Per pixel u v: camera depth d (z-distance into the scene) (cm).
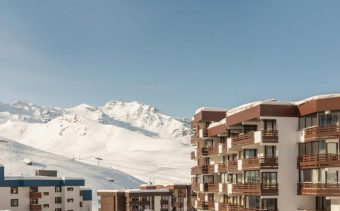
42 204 15300
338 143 5959
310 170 6269
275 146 6544
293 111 6538
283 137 6494
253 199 6838
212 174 9138
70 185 15950
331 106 5962
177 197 17812
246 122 7038
